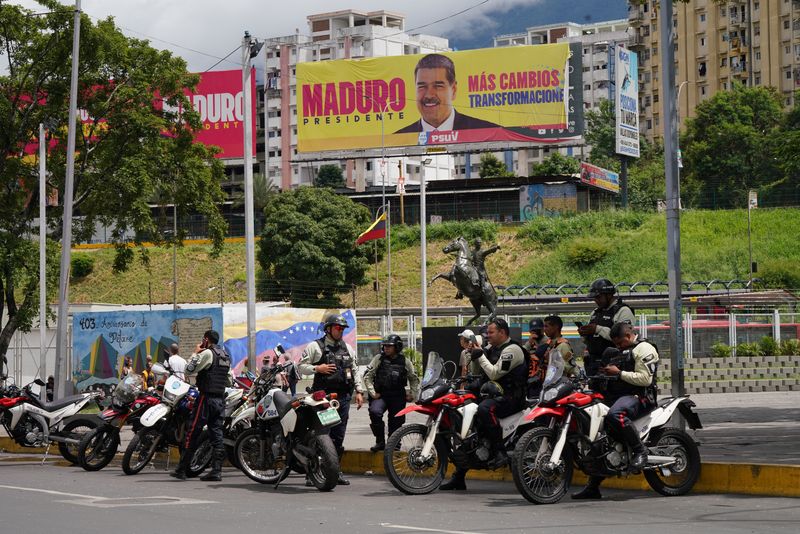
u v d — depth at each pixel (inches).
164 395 710.5
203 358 663.8
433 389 567.8
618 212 3417.8
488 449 566.6
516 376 563.5
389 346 693.3
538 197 3666.3
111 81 1583.4
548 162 5383.9
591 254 3117.6
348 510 501.0
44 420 832.3
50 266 1530.5
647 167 5044.3
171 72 1594.5
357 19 6855.3
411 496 563.8
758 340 1923.0
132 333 1617.9
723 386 1614.2
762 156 4158.5
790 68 5639.8
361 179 5044.3
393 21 6929.1
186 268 3459.6
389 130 3705.7
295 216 3174.2
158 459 811.4
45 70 1518.2
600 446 522.6
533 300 2396.7
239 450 642.8
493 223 3462.1
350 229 3216.0
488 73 3612.2
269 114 6358.3
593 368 575.2
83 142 1574.8
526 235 3368.6
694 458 546.6
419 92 3673.7
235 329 1684.3
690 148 4269.2
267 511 497.0
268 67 6402.6
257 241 3585.1
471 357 569.3
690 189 4138.8
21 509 506.0
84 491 597.9
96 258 3567.9
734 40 5871.1
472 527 438.3
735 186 4188.0
